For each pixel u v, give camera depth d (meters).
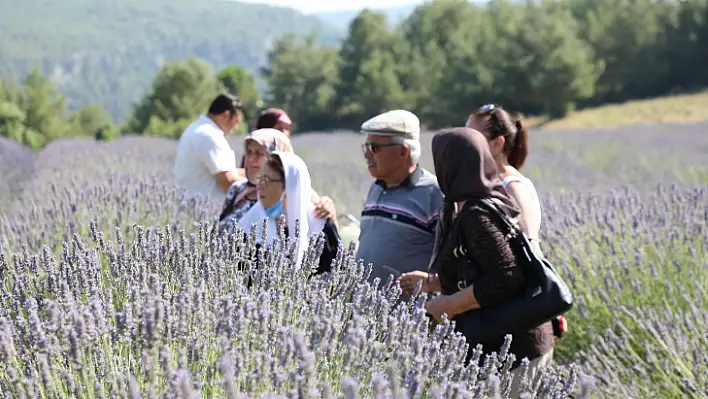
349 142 27.78
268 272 3.27
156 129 72.06
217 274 3.18
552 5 91.31
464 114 80.25
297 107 119.56
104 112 133.38
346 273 3.35
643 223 5.92
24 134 85.12
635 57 80.88
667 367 4.30
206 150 6.57
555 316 3.27
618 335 5.22
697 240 5.72
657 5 83.38
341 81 107.50
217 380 2.36
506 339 2.90
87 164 12.85
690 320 4.73
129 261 3.23
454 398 2.24
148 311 2.29
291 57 120.00
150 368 2.15
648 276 5.36
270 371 2.33
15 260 3.32
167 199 5.68
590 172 14.32
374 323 2.80
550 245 5.89
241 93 118.00
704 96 64.81
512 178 3.76
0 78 98.62
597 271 5.53
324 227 4.32
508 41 77.31
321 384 2.34
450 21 112.00
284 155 4.16
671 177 13.26
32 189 9.33
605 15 85.69
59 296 2.98
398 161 4.32
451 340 2.76
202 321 2.68
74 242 3.35
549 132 33.34
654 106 64.94
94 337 2.41
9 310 2.86
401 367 2.52
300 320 2.85
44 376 2.21
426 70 87.81
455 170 3.29
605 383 4.44
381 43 105.81
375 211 4.43
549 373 2.87
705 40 78.44
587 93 73.06
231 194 4.96
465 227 3.29
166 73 89.12
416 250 4.29
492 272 3.24
